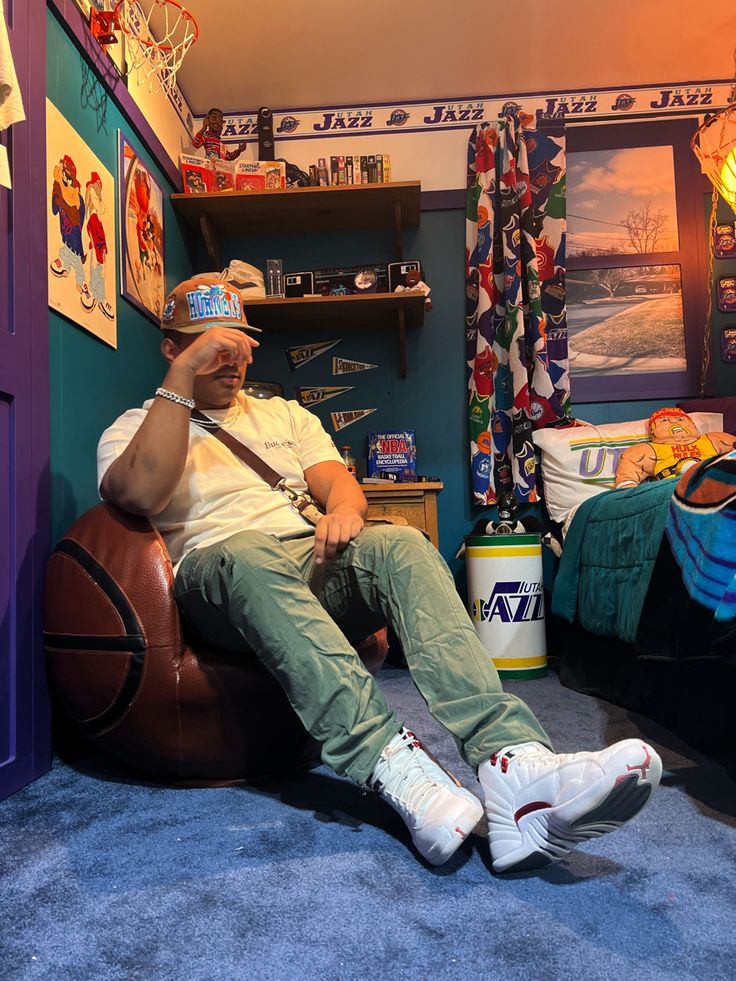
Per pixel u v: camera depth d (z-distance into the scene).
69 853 1.11
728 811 1.27
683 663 1.70
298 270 3.59
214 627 1.38
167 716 1.40
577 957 0.80
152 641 1.40
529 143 3.53
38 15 1.68
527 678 2.84
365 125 3.60
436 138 3.58
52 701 1.72
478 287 3.46
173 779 1.48
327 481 1.60
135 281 2.60
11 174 1.55
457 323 3.56
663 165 3.54
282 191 3.19
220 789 1.44
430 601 1.14
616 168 3.55
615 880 0.99
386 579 1.20
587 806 0.90
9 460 1.51
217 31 3.02
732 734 1.54
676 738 1.78
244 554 1.18
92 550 1.47
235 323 1.57
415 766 1.08
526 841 0.97
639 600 1.95
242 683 1.41
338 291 3.34
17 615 1.50
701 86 3.53
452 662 1.10
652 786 0.91
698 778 1.46
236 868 1.04
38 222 1.66
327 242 3.60
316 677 1.11
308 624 1.13
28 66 1.63
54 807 1.34
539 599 2.92
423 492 3.09
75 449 2.03
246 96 3.50
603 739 1.76
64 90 2.03
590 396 3.50
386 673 2.79
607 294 3.53
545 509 3.40
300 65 3.27
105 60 2.35
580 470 3.21
